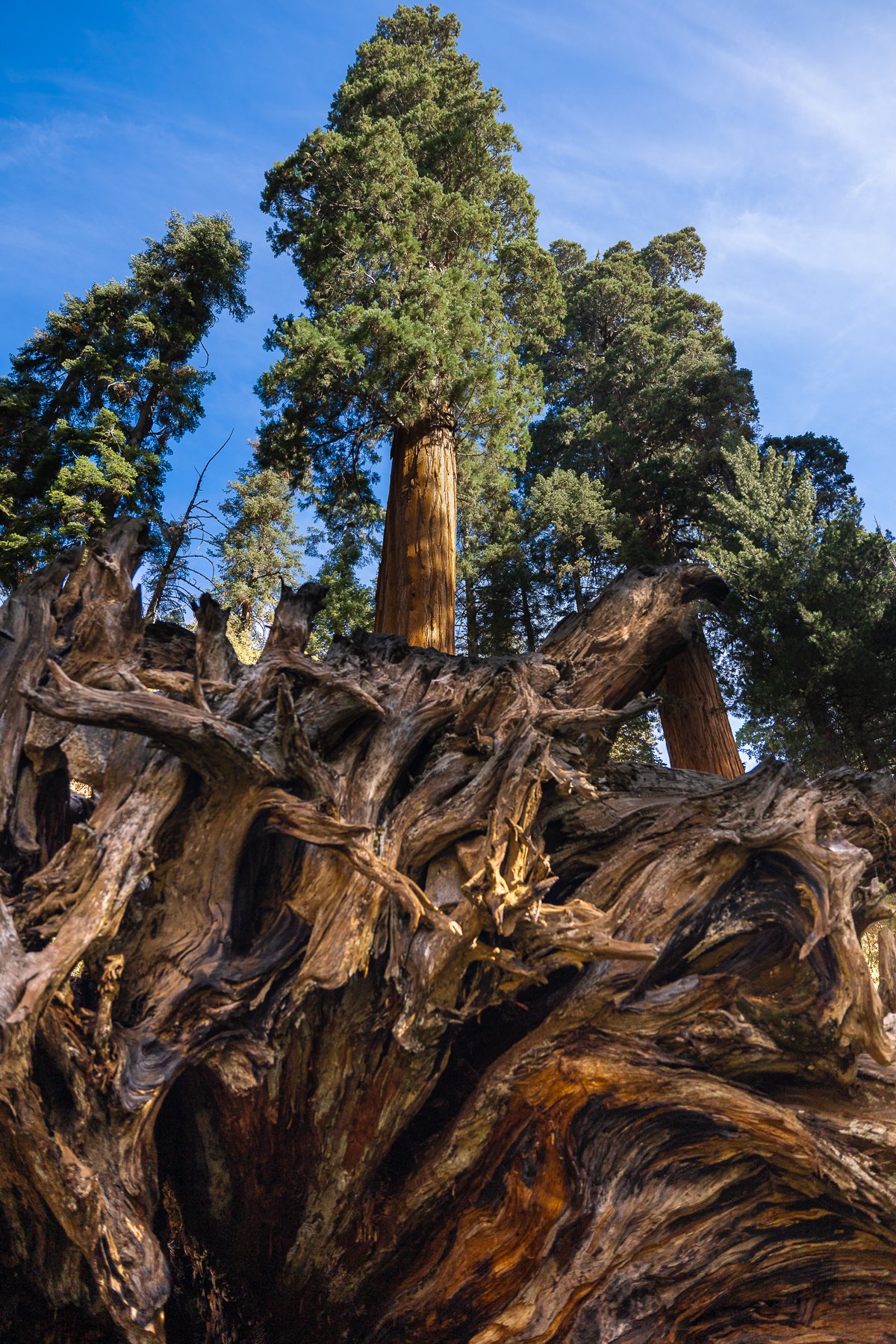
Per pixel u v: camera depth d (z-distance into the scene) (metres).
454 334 20.50
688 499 26.19
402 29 29.80
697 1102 9.37
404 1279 10.05
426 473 20.47
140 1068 8.65
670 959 9.73
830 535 19.50
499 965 9.27
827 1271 9.71
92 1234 8.19
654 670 12.98
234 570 26.70
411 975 9.17
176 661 11.04
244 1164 9.67
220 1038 8.99
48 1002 8.06
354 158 22.03
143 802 9.20
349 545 23.53
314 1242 9.84
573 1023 9.62
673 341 31.89
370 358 19.53
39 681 10.20
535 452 30.91
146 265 27.52
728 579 19.50
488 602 26.89
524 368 22.69
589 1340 9.10
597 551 25.98
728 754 17.14
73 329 26.73
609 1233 9.37
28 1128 7.96
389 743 10.38
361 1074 9.60
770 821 9.79
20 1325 8.95
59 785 10.20
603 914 9.08
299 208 22.92
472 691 10.63
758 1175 9.73
